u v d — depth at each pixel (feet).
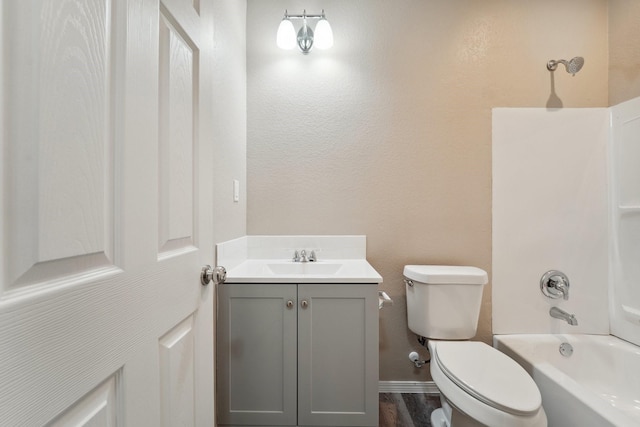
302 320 4.31
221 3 4.51
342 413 4.30
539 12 5.83
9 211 1.03
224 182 4.67
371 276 4.37
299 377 4.32
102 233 1.45
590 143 5.71
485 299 5.81
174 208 2.17
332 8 5.89
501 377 3.76
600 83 5.77
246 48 5.86
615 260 5.51
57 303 1.19
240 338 4.33
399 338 5.83
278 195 5.89
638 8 5.24
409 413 5.16
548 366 4.59
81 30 1.33
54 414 1.18
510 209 5.79
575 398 3.88
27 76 1.09
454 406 3.76
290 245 5.85
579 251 5.71
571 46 5.81
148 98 1.80
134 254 1.68
